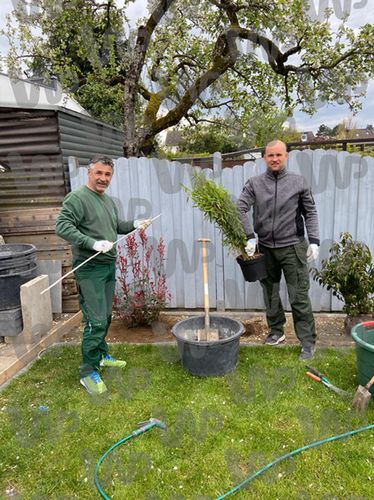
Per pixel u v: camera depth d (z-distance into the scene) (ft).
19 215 14.30
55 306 14.23
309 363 10.40
